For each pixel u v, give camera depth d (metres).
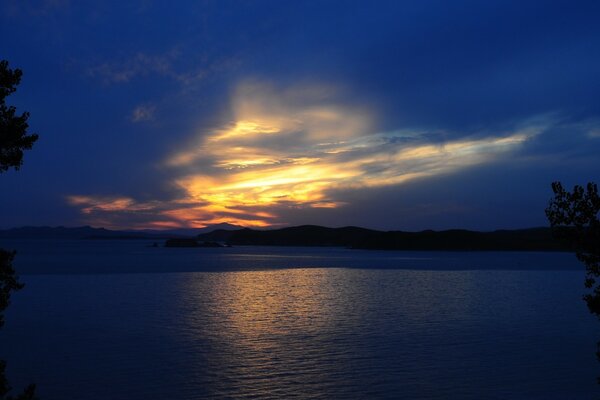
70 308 36.25
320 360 21.41
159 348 23.56
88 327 28.75
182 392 17.28
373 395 17.03
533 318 32.19
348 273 76.69
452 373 19.53
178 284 56.41
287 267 93.62
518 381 18.62
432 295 45.88
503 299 42.47
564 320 31.38
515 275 71.06
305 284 57.69
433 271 81.00
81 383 18.25
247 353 22.59
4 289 10.70
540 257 151.00
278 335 26.69
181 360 21.36
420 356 22.14
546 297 43.88
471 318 32.22
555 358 21.81
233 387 17.81
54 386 17.91
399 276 70.19
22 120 10.81
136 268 85.75
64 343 24.52
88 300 41.09
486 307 37.44
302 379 18.75
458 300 41.91
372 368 20.19
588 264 10.93
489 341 25.11
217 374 19.33
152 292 47.66
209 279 63.88
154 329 28.28
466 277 67.75
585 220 10.87
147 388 17.69
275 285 56.16
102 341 25.05
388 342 24.91
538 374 19.48
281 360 21.41
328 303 40.06
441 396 16.95
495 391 17.48
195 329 28.33
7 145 10.68
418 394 17.16
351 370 19.86
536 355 22.34
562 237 11.15
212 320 31.42
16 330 27.80
